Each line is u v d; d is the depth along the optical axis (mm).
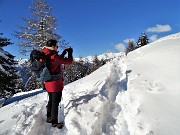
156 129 3611
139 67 7180
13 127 4641
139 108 4320
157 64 6664
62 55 4582
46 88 4664
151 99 4551
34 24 22344
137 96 4863
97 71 9578
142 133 3666
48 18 22672
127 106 4797
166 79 5266
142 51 10227
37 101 6582
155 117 3936
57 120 4645
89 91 5922
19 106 6352
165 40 10523
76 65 23062
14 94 21844
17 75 21391
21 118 5051
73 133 4293
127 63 8641
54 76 4527
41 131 4617
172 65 5969
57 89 4566
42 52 4504
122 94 5414
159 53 7594
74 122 4531
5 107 6676
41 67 4398
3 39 20703
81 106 5098
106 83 6234
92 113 4691
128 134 3883
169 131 3510
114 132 4090
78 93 6047
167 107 4141
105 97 5270
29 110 5574
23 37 21906
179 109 3992
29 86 27672
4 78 19547
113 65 9523
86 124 4402
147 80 5629
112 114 4641
